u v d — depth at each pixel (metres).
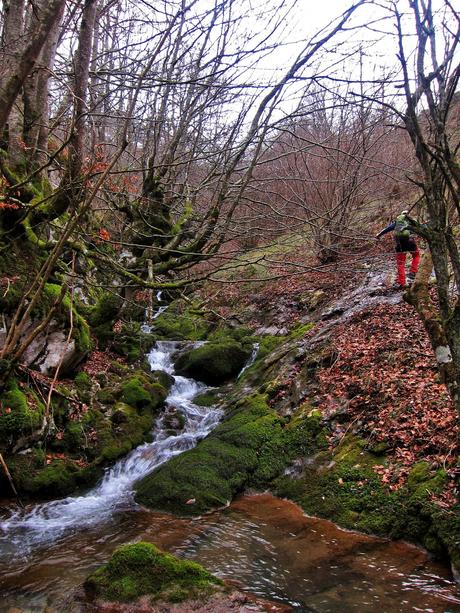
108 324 11.25
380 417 7.47
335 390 8.74
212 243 8.52
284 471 7.68
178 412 10.38
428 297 4.70
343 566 5.24
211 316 16.03
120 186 10.95
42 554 5.69
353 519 6.18
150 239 10.00
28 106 9.18
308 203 13.22
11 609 4.57
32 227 8.46
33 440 7.53
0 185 7.89
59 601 4.67
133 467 8.34
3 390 7.24
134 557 4.80
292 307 14.63
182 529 6.35
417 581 4.88
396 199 14.02
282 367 10.60
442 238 3.92
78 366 9.52
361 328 10.33
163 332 16.12
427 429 6.72
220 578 4.94
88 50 6.14
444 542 5.18
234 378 12.69
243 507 7.03
